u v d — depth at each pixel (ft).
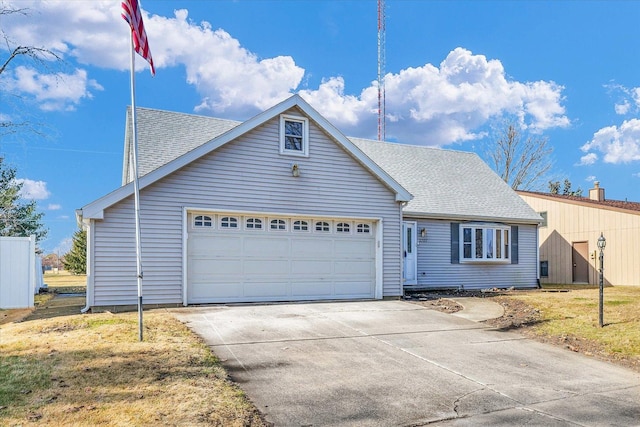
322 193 41.39
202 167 36.73
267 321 30.14
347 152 42.60
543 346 26.86
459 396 18.30
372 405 16.99
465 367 22.27
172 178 35.63
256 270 38.88
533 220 61.36
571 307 38.37
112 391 15.83
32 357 19.54
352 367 21.49
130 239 33.99
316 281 41.37
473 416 16.35
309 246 41.29
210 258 37.22
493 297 46.32
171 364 19.16
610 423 16.02
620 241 65.10
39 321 28.02
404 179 59.88
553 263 75.36
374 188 43.98
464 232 57.41
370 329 29.40
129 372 17.85
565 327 30.96
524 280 61.46
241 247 38.45
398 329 29.76
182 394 15.90
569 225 73.00
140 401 15.03
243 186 38.17
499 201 62.80
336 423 15.25
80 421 13.34
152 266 34.58
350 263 43.06
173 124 47.32
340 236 42.73
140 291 22.91
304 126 41.01
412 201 55.06
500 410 17.01
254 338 25.63
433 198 57.52
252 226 39.01
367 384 19.27
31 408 14.21
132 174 39.99
